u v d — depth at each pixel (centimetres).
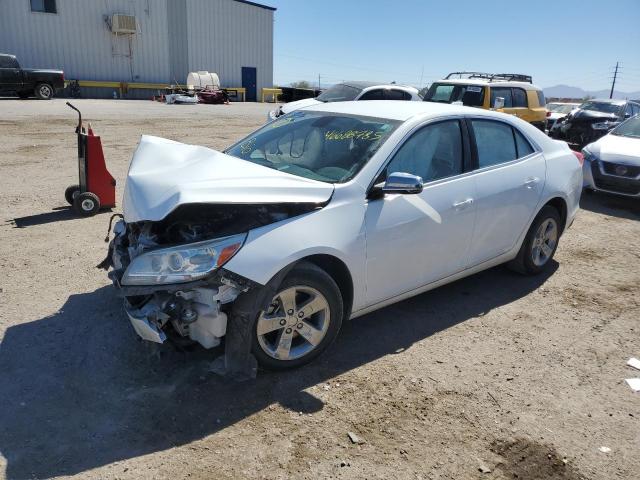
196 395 317
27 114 1834
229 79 4003
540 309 462
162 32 3541
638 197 847
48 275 478
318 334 345
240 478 257
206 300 307
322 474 262
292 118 464
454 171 421
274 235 313
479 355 382
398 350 382
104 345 366
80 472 256
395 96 1313
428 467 271
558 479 269
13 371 333
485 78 1591
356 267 350
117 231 389
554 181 504
